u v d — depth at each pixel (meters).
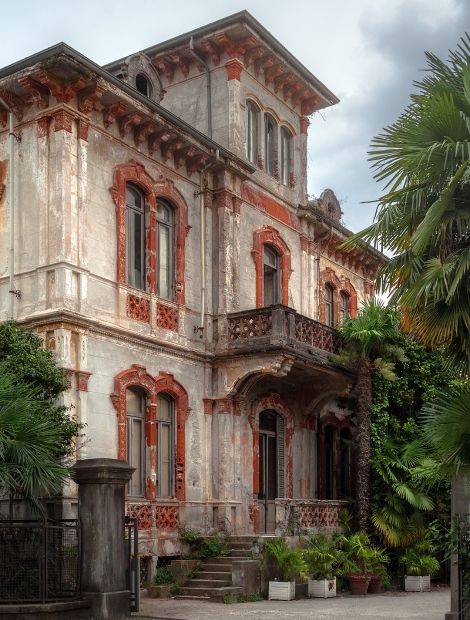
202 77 24.39
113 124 19.94
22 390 14.46
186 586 19.14
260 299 23.77
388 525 21.89
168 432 20.77
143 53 23.77
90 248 18.83
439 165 13.52
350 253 29.42
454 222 13.51
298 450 24.72
